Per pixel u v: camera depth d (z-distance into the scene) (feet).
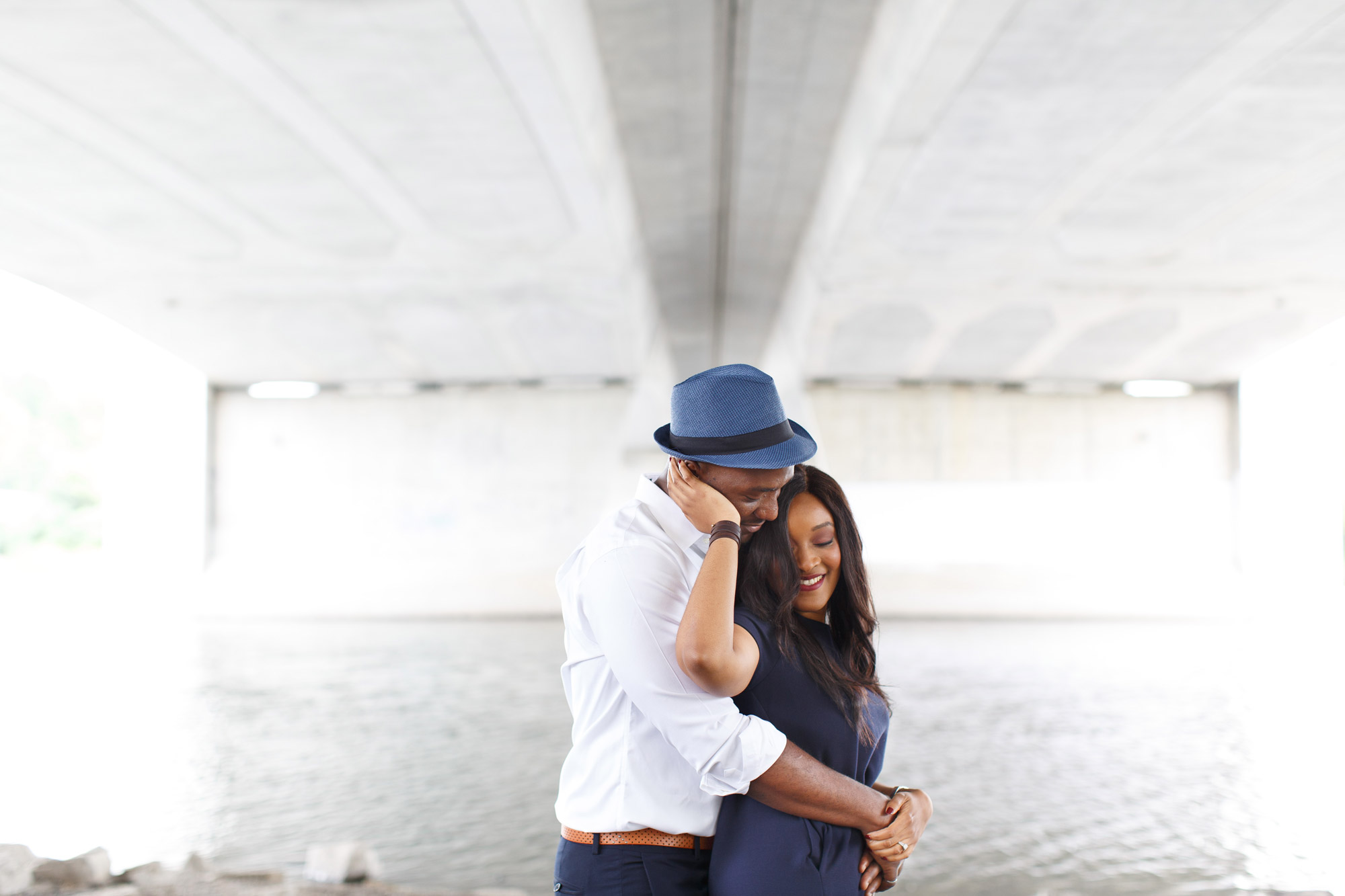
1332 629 96.53
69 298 87.15
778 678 6.27
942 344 100.68
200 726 49.90
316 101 52.21
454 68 48.39
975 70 49.55
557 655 77.97
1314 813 35.22
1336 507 119.34
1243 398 119.14
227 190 64.44
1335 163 60.64
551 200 65.92
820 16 52.90
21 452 176.55
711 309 123.44
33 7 43.32
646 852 5.97
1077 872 29.12
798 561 6.86
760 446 5.95
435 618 111.04
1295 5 43.88
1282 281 82.79
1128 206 67.77
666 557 5.94
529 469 118.52
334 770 40.98
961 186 64.23
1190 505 122.11
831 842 6.06
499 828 33.09
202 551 118.11
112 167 60.90
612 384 117.91
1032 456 119.03
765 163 71.97
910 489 126.52
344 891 14.70
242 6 43.16
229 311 90.38
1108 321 92.89
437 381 118.83
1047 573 116.16
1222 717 52.26
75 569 153.28
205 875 15.37
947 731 48.37
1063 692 59.93
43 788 36.86
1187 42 47.11
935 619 109.60
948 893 27.50
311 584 114.83
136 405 119.55
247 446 120.78
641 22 52.49
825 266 80.69
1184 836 32.45
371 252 76.33
